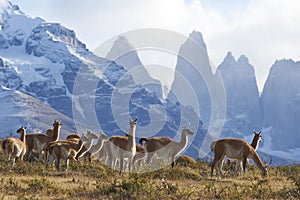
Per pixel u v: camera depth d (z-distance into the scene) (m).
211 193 16.06
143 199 14.66
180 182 19.33
